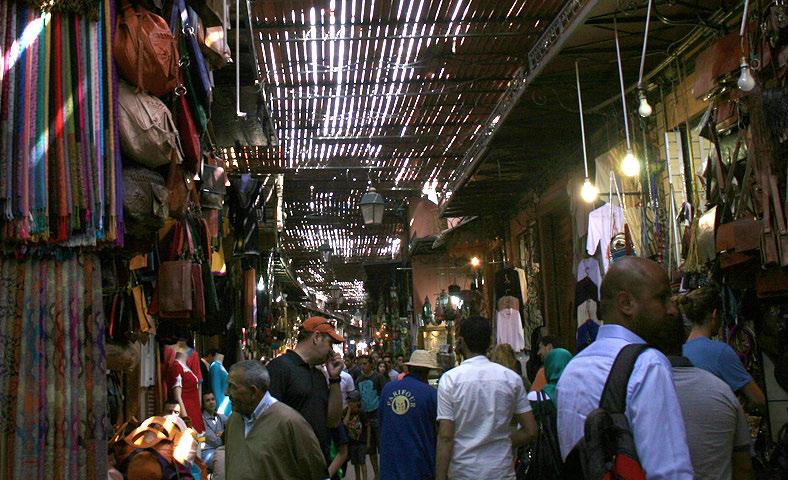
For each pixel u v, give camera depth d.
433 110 13.15
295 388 4.73
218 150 10.44
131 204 3.68
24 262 3.35
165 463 3.99
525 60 10.65
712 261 5.20
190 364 7.32
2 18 3.31
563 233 12.55
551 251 13.03
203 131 4.73
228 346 11.30
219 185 6.31
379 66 11.00
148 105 3.72
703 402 2.44
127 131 3.65
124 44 3.66
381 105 12.84
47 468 3.23
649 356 2.03
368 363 14.15
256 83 7.66
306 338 4.89
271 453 3.74
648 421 1.93
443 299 20.78
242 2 6.49
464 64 10.93
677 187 7.04
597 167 8.17
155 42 3.70
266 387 3.84
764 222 4.23
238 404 3.80
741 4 5.62
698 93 5.41
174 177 4.32
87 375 3.37
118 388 5.01
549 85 8.02
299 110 13.05
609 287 2.32
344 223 26.91
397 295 30.28
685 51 7.00
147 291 5.00
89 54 3.55
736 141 5.36
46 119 3.37
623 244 7.48
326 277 41.81
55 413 3.28
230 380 3.81
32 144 3.30
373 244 34.19
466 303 17.94
